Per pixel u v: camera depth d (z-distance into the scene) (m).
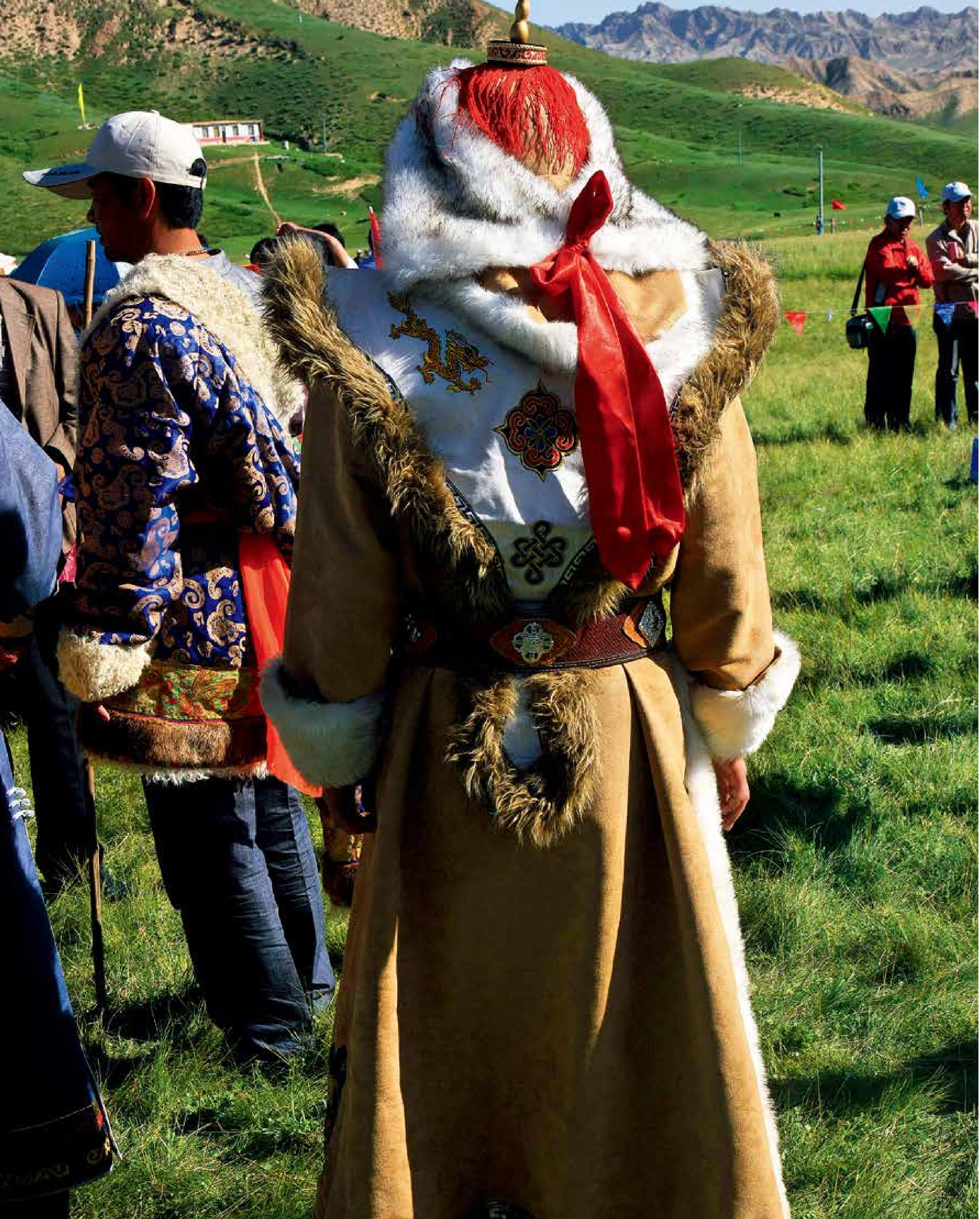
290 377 2.09
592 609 2.12
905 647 5.96
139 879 4.47
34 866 2.62
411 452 2.02
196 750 3.06
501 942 2.18
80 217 70.19
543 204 2.07
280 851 3.52
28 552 2.41
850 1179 2.89
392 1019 2.15
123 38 181.38
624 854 2.16
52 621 2.91
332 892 3.54
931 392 13.04
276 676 2.28
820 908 3.96
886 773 4.78
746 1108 2.12
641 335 2.08
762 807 4.58
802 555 7.56
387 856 2.15
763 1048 3.36
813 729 5.16
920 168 148.50
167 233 3.14
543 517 2.06
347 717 2.21
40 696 4.39
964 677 5.61
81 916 4.23
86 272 4.49
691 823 2.18
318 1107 3.22
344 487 2.10
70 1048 2.62
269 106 161.38
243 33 183.38
